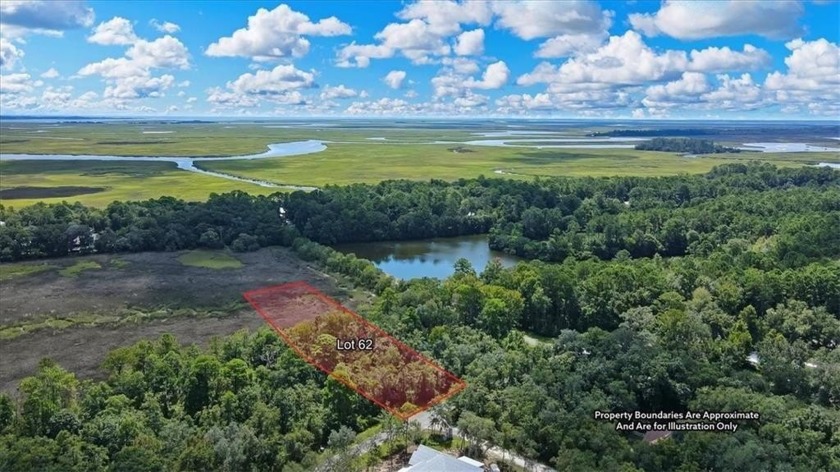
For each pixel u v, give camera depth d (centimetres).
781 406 8088
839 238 16325
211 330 12294
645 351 9275
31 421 7644
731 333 10856
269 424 7794
